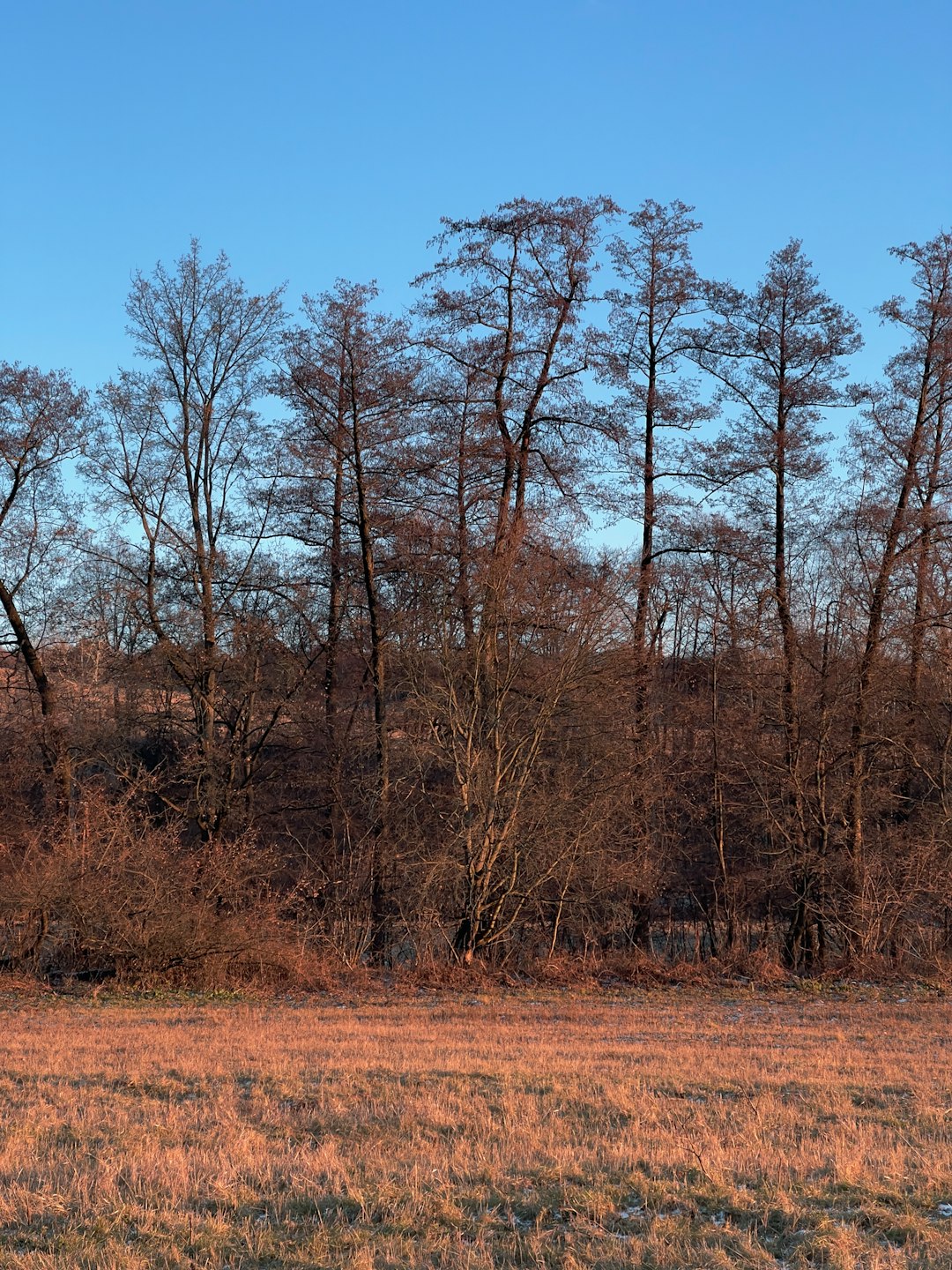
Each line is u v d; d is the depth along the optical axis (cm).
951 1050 1434
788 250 2400
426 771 2284
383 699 2306
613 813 2242
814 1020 1688
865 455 2386
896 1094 1091
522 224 2388
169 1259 589
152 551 2461
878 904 2262
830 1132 881
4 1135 869
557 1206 686
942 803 2383
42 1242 619
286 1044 1373
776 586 2456
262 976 1962
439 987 1970
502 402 2414
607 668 2166
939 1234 621
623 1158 788
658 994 1942
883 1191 698
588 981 2039
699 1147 815
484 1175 749
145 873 1956
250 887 2258
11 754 2445
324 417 2366
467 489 2444
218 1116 941
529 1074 1137
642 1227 652
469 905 2117
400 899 2205
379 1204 681
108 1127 903
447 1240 617
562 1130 886
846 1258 579
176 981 1934
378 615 2383
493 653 2134
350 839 2411
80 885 1912
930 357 2367
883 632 2388
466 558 2277
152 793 2369
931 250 2353
